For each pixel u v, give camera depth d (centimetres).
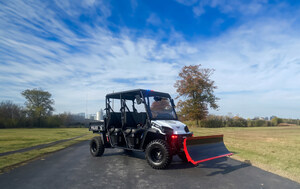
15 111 4959
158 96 699
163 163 547
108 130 757
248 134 2012
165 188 408
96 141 779
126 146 681
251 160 686
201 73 3472
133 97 750
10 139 1567
